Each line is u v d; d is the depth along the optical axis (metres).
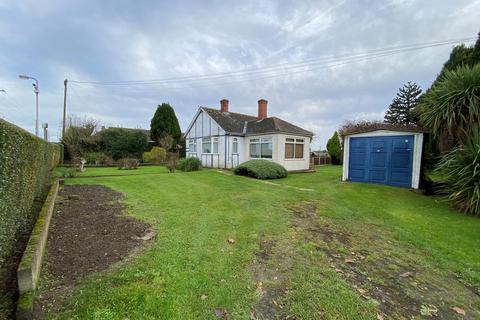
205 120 18.91
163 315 2.07
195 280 2.61
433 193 8.07
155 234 3.92
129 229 4.10
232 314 2.14
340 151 24.28
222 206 5.94
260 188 8.74
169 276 2.66
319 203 6.44
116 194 7.16
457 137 7.00
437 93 7.25
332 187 8.95
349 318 2.13
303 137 16.48
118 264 2.88
